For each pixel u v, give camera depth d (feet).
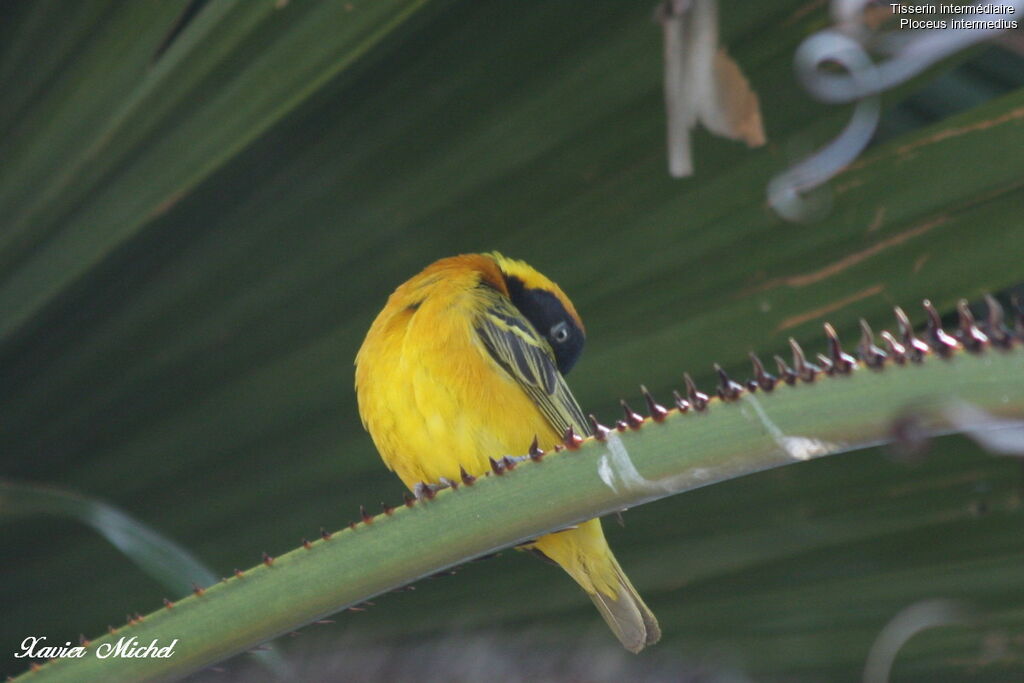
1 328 11.43
